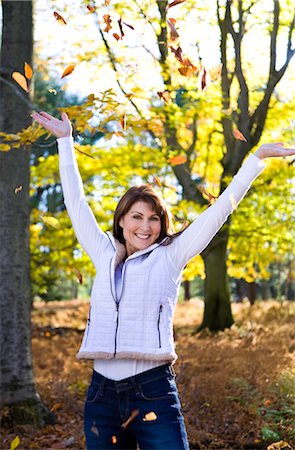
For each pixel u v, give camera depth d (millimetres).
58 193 22609
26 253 6723
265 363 7281
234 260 17406
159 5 9320
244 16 11930
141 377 3072
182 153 13453
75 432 5969
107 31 3986
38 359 9945
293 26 11844
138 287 3152
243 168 3186
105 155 14047
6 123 6598
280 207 15555
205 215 3166
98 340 3152
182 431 3059
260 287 33812
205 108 11344
